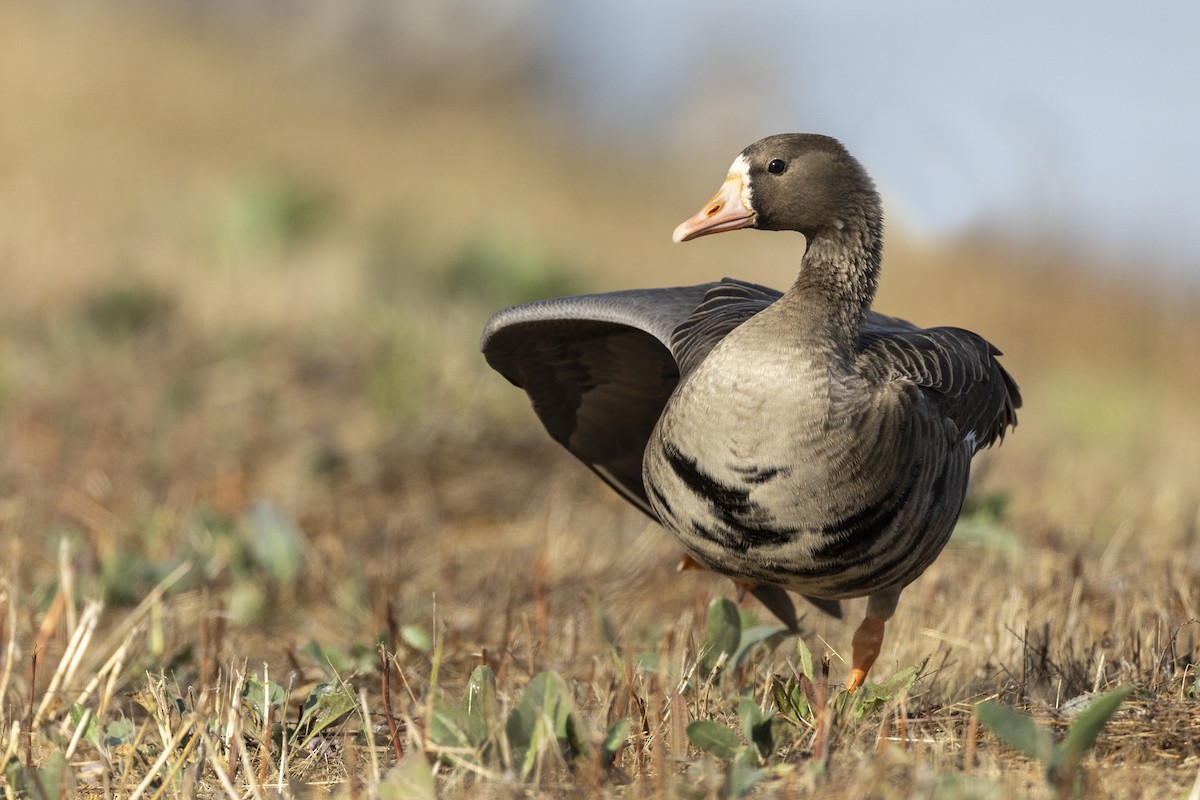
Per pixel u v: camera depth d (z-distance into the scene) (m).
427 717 7.23
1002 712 6.84
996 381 9.23
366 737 8.23
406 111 45.69
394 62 47.75
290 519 12.48
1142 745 7.30
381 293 20.23
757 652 9.49
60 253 21.69
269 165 33.94
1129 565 11.41
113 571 11.22
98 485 13.73
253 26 47.16
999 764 7.13
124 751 8.01
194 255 22.98
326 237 24.97
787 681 8.28
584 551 12.59
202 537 12.31
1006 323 26.09
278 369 17.58
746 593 10.46
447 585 12.05
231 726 7.68
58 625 10.32
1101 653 8.63
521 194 38.09
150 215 26.30
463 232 26.72
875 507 7.91
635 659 9.06
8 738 8.24
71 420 15.68
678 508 8.30
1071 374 22.42
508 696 8.38
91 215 25.62
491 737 7.13
